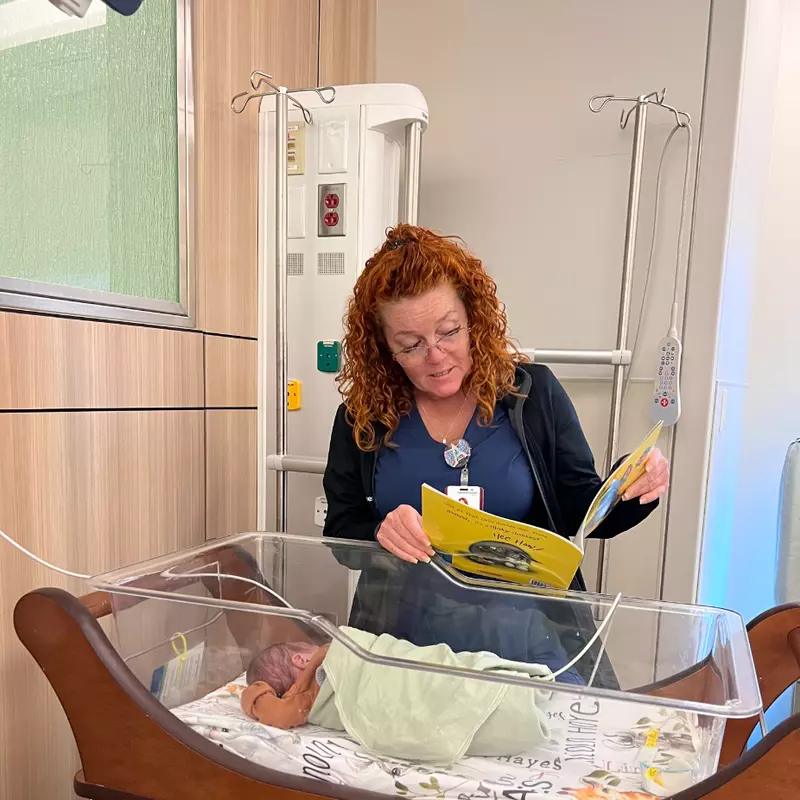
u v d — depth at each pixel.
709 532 1.71
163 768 0.79
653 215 1.62
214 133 1.41
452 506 0.91
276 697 0.97
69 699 0.80
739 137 1.55
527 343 1.78
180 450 1.36
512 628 0.98
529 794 0.76
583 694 0.71
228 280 1.48
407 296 1.05
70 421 1.10
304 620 0.95
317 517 1.60
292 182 1.56
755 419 2.12
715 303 1.57
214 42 1.40
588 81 1.69
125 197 1.22
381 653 0.91
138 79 1.24
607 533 1.14
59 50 1.08
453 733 0.83
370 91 1.49
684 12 1.57
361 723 0.89
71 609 0.78
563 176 1.73
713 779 0.64
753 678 0.72
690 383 1.60
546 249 1.75
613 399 1.60
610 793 0.75
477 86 1.81
